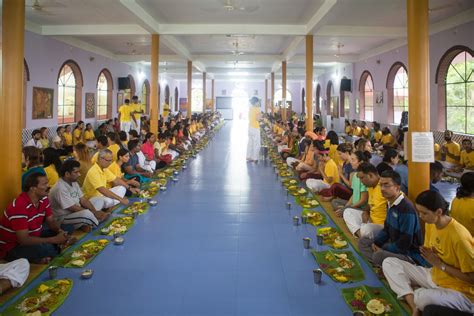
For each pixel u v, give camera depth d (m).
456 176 8.15
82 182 5.81
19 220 3.69
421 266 3.26
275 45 14.29
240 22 10.30
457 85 9.94
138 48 14.84
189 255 4.15
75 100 13.36
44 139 10.37
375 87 14.98
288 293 3.34
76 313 3.01
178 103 31.31
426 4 4.50
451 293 2.63
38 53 10.68
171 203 6.27
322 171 6.80
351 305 3.11
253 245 4.44
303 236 4.73
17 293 3.29
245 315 2.99
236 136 19.00
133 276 3.65
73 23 10.44
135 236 4.72
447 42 9.89
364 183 4.27
